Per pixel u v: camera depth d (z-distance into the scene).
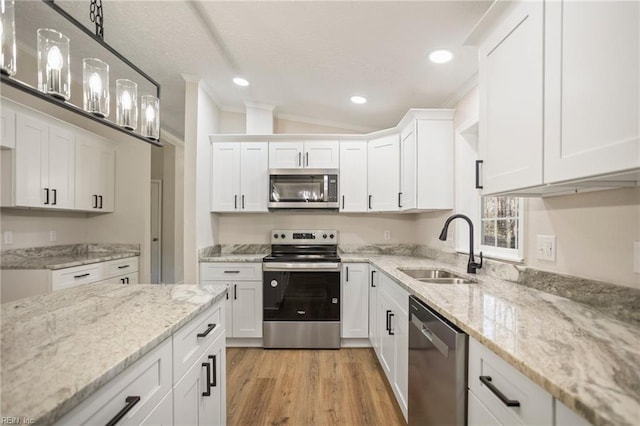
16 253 2.55
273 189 2.98
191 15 1.83
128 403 0.74
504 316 1.04
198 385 1.15
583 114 0.83
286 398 1.96
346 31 1.79
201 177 2.79
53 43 0.97
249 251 3.33
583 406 0.53
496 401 0.83
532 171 1.03
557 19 0.92
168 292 1.36
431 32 1.72
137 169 3.42
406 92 2.54
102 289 1.41
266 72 2.44
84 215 3.31
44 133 2.46
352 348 2.78
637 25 0.70
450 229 2.48
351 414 1.81
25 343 0.78
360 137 3.05
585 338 0.84
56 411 0.52
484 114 1.31
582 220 1.20
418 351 1.42
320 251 3.32
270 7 1.66
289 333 2.74
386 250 3.36
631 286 1.01
